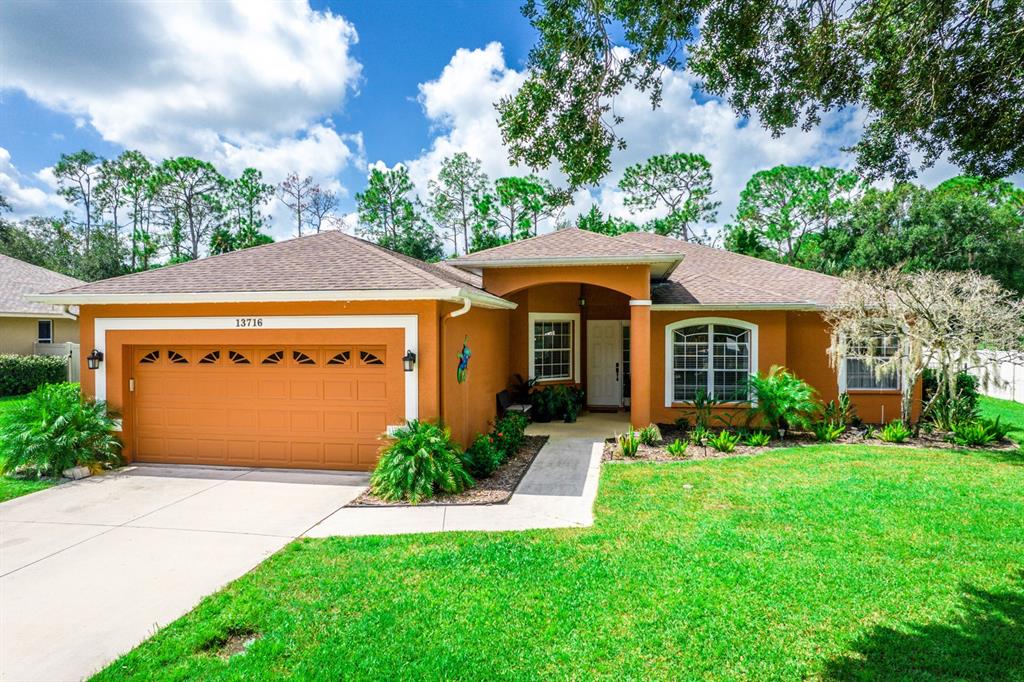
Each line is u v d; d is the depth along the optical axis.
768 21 5.88
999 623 4.38
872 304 11.91
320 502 7.75
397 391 9.19
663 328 13.95
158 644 4.18
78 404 9.43
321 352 9.51
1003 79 5.67
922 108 6.08
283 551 5.95
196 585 5.17
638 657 3.98
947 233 30.08
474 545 6.07
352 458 9.44
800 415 12.88
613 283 12.29
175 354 10.01
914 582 5.09
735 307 13.19
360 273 9.75
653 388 14.03
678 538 6.23
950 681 3.67
